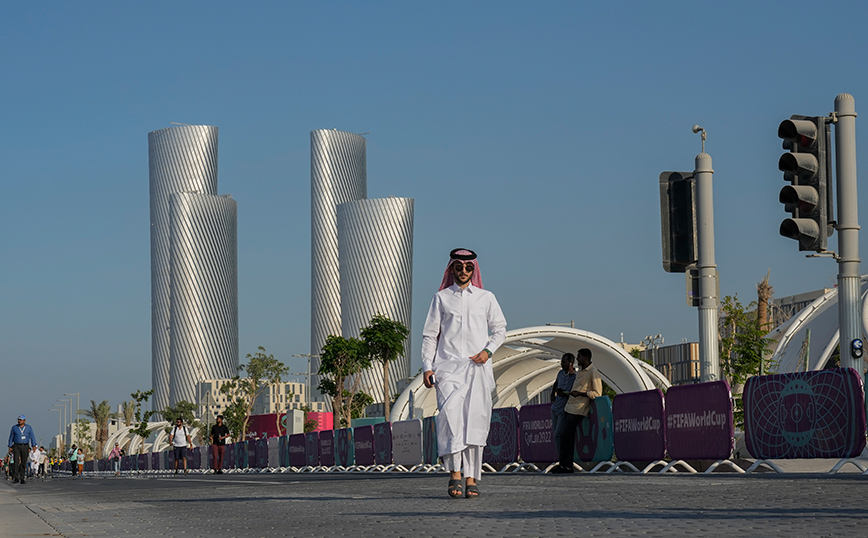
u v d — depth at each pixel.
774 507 5.59
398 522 5.63
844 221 10.94
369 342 70.25
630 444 13.39
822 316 50.44
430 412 61.12
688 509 5.71
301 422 73.19
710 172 13.72
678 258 12.69
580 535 4.42
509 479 11.52
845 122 10.96
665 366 93.94
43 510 8.32
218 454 30.05
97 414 168.62
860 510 5.18
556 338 52.94
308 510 7.13
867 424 10.52
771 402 10.78
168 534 5.54
